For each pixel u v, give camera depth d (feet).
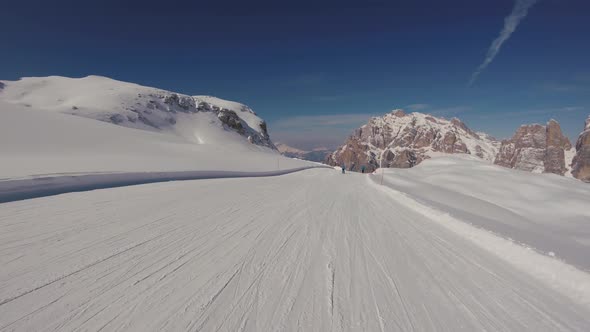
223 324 8.66
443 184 56.03
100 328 8.22
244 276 12.14
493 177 58.39
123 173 41.81
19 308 9.04
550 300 10.94
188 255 14.37
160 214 23.16
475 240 18.57
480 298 10.93
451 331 8.74
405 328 8.82
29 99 425.28
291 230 20.02
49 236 16.16
